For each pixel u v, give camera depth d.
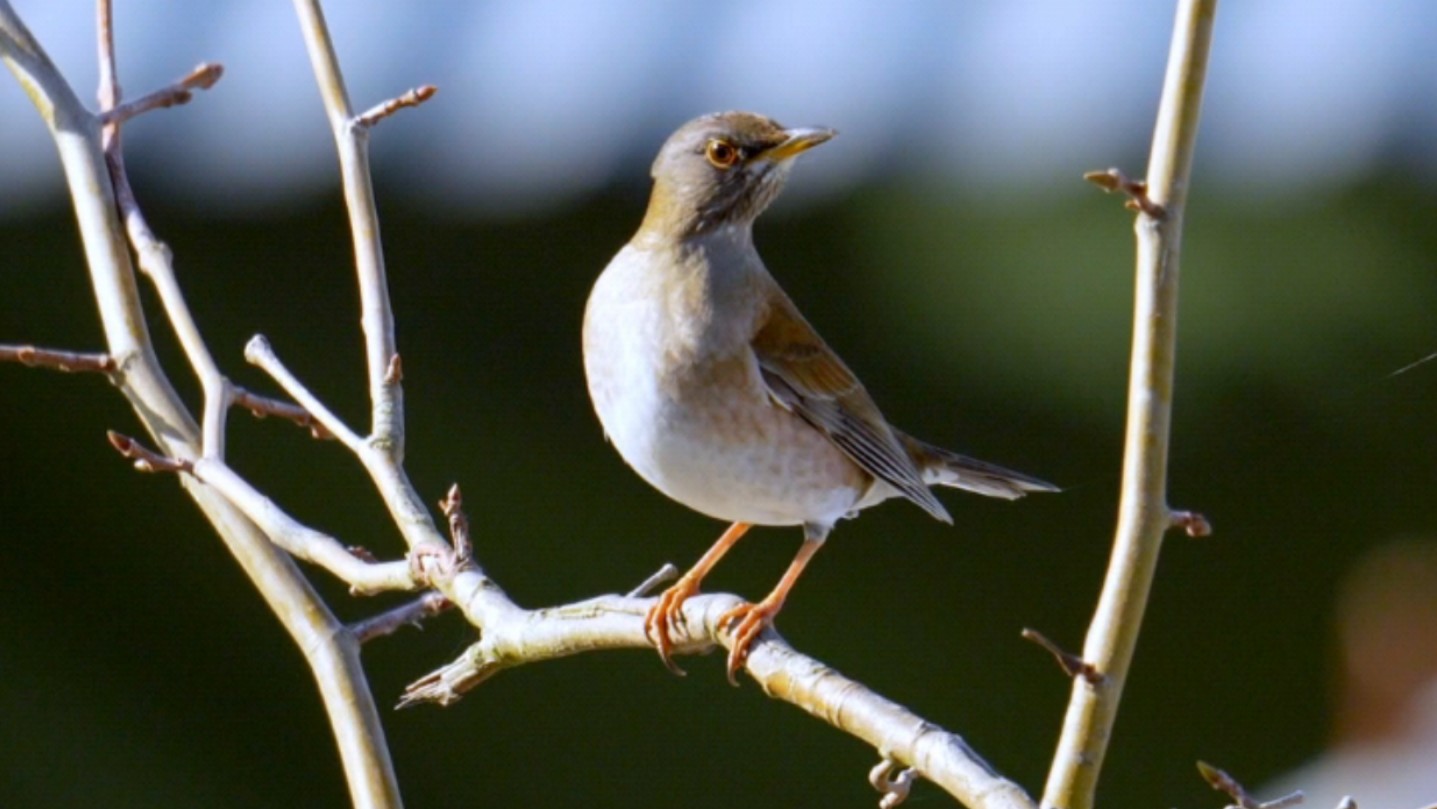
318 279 12.87
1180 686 13.88
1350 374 13.12
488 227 12.60
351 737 5.91
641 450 7.68
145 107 6.63
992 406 13.28
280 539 5.96
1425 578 7.68
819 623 13.66
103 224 6.43
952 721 13.53
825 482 7.89
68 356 6.30
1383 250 12.70
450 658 13.66
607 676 13.84
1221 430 13.45
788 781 13.61
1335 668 8.14
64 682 13.46
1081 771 4.88
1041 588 13.63
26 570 13.52
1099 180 4.85
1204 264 13.15
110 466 13.55
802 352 7.81
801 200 12.67
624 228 12.55
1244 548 13.77
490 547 13.23
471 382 13.20
